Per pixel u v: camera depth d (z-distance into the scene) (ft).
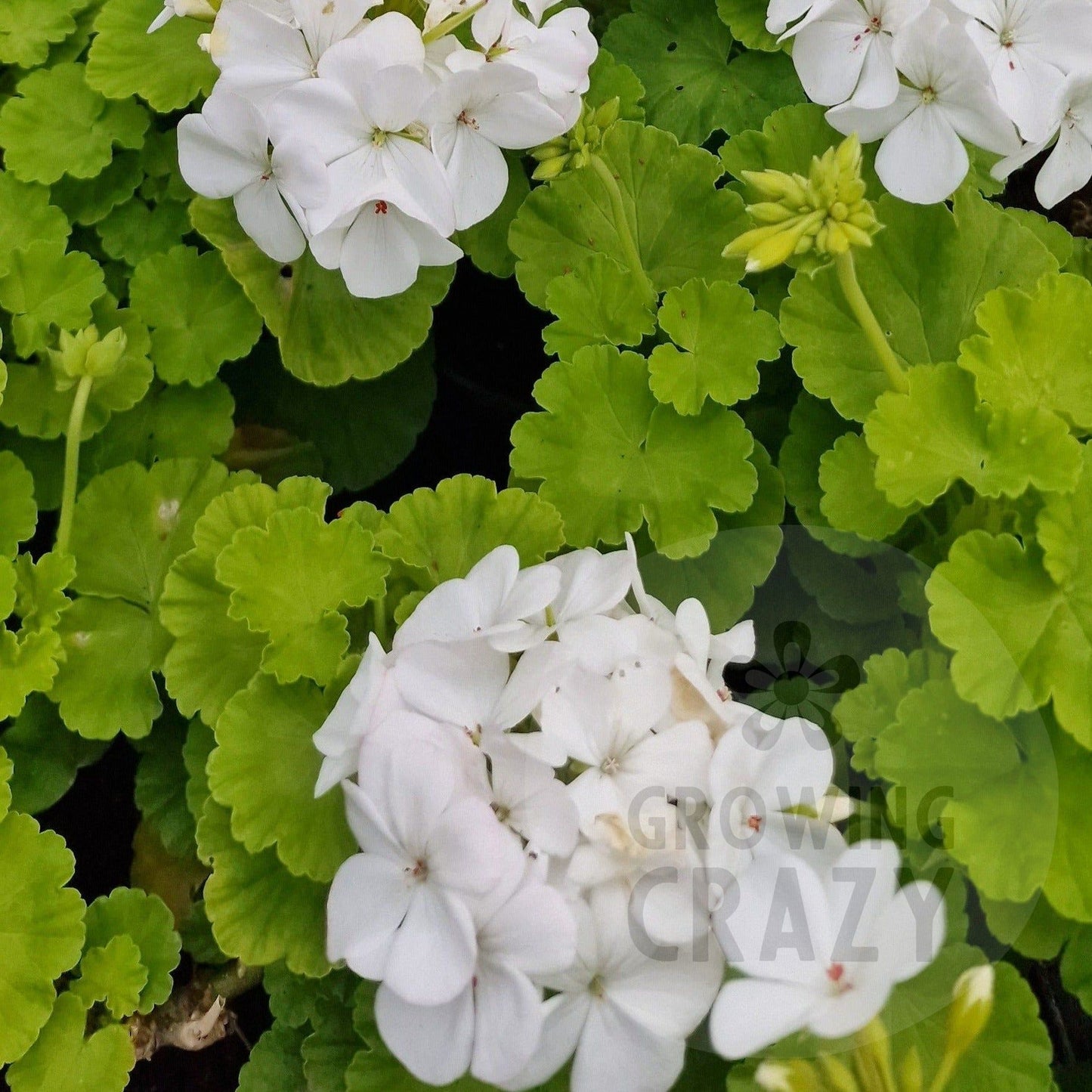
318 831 0.93
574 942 0.76
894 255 1.08
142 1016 1.03
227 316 1.13
